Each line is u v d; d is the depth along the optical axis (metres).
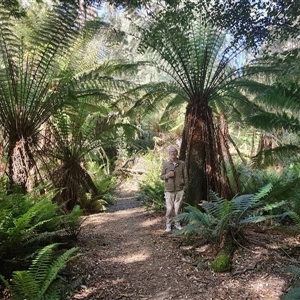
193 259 3.82
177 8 4.78
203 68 5.70
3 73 5.14
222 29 4.56
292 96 4.03
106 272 3.51
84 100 7.02
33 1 6.70
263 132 8.55
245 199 4.11
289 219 5.31
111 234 5.11
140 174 12.78
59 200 6.47
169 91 6.13
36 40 5.18
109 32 5.66
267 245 4.10
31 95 5.53
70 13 4.85
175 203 5.02
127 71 6.50
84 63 7.16
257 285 3.16
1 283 2.96
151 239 4.71
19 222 2.93
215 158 5.65
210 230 3.90
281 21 3.83
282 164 7.44
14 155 5.18
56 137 6.81
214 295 2.99
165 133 14.20
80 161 7.54
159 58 6.01
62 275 3.22
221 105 7.62
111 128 7.38
